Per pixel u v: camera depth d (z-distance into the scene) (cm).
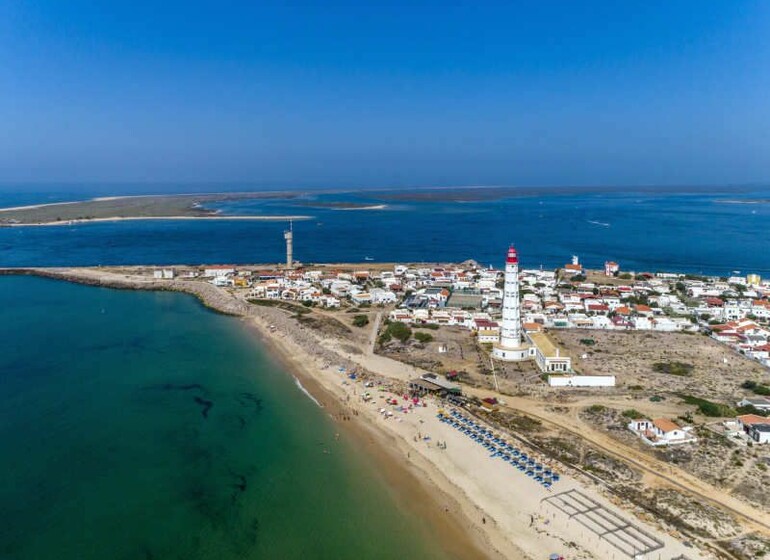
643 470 8338
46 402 11138
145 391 11762
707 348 14838
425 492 7981
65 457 8969
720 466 8394
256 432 9888
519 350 13850
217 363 13588
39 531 7119
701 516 7150
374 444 9431
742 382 12175
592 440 9356
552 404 10938
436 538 7006
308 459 8956
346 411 10775
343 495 7962
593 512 7319
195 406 11000
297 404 11119
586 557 6519
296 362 13675
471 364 13500
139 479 8350
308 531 7194
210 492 8038
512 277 13875
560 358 12731
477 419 10244
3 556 6650
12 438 9594
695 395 11369
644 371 12888
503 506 7562
